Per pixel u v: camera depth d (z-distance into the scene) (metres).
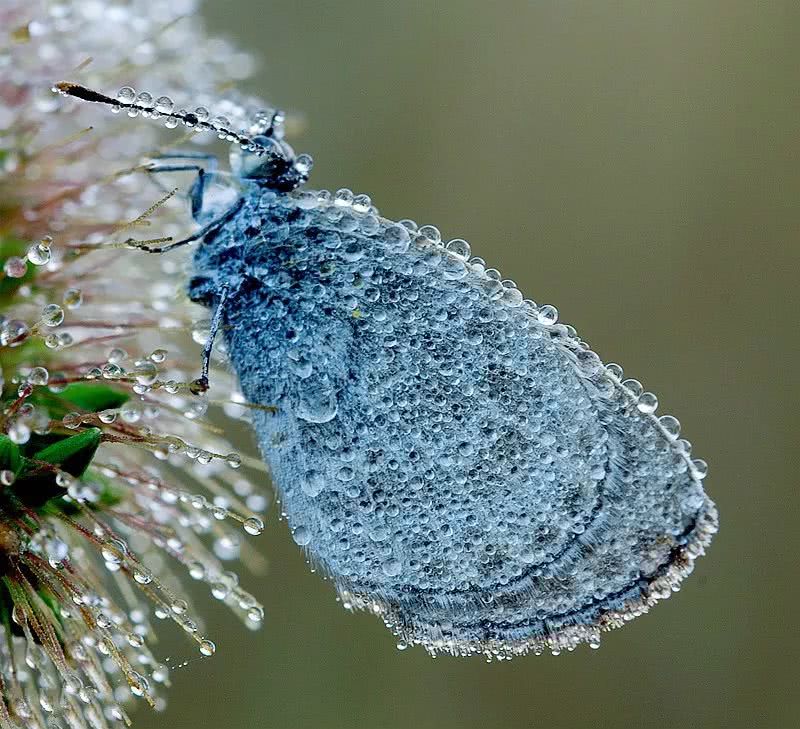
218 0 0.11
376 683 0.11
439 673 0.11
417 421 0.09
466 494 0.09
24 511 0.09
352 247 0.09
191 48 0.09
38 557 0.09
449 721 0.11
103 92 0.09
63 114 0.09
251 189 0.09
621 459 0.09
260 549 0.11
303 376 0.09
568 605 0.09
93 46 0.09
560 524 0.09
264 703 0.11
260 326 0.09
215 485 0.09
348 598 0.09
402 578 0.09
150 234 0.09
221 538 0.09
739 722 0.11
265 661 0.11
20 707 0.09
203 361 0.09
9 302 0.09
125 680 0.09
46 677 0.09
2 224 0.09
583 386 0.09
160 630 0.11
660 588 0.09
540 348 0.09
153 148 0.09
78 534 0.09
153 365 0.09
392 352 0.09
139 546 0.09
